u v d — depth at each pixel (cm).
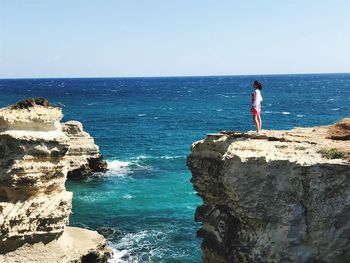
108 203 3509
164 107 12269
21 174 1914
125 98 15850
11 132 1911
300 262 1498
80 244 2212
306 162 1506
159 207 3394
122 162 5041
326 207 1479
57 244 2031
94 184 4097
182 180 4222
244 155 1620
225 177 1653
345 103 12219
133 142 6462
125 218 3150
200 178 1947
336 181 1477
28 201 1947
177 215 3203
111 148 5972
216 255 1789
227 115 10056
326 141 1745
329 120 8606
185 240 2747
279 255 1523
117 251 2581
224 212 1775
